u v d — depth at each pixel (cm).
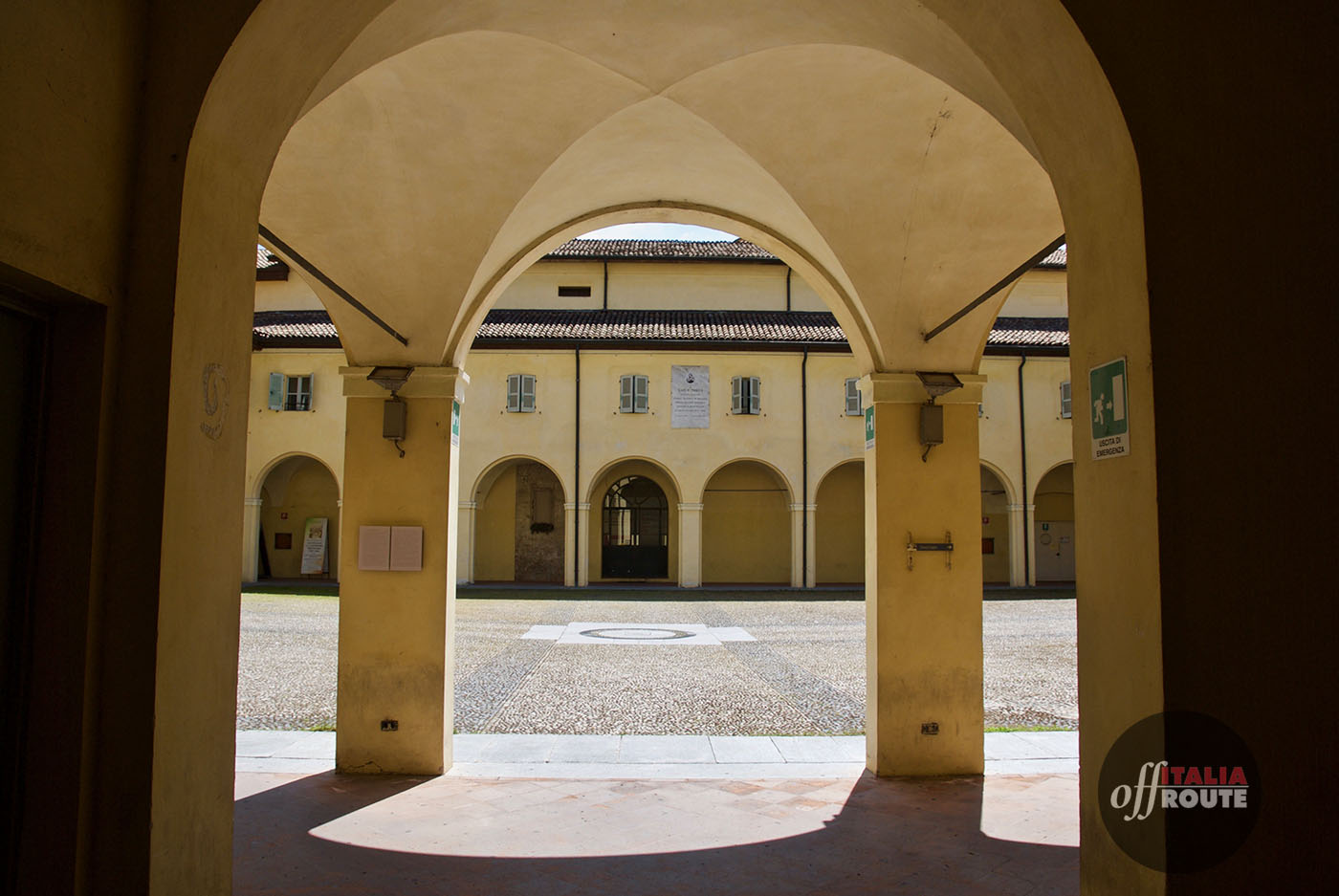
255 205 312
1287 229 267
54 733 245
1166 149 266
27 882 242
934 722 680
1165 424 259
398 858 490
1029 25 291
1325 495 261
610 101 564
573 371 2625
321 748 754
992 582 2848
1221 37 271
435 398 696
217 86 267
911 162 592
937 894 443
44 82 223
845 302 718
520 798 608
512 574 2839
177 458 262
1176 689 254
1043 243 641
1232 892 251
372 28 358
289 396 2625
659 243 3038
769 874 469
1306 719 255
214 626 285
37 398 246
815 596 2420
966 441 700
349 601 683
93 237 245
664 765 703
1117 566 279
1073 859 492
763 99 559
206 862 280
